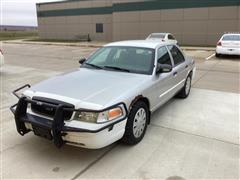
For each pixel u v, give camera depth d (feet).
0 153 11.33
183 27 80.33
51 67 35.96
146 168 10.24
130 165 10.45
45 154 11.28
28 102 10.89
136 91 11.60
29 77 28.30
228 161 10.77
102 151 11.55
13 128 14.06
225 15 72.90
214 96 20.79
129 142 11.85
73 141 9.95
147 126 14.23
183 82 18.89
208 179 9.56
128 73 13.51
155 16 84.53
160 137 12.98
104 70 14.05
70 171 10.03
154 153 11.39
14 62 41.42
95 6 104.73
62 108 9.86
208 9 75.00
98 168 10.23
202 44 78.33
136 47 15.25
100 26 105.81
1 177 9.61
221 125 14.65
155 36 61.98
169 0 80.69
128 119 11.37
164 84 14.67
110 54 15.33
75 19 112.37
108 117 9.97
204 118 15.74
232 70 34.45
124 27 91.86
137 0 86.74
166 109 17.37
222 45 46.96
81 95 10.58
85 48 72.74
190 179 9.55
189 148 11.87
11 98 19.81
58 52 60.23
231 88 23.72
